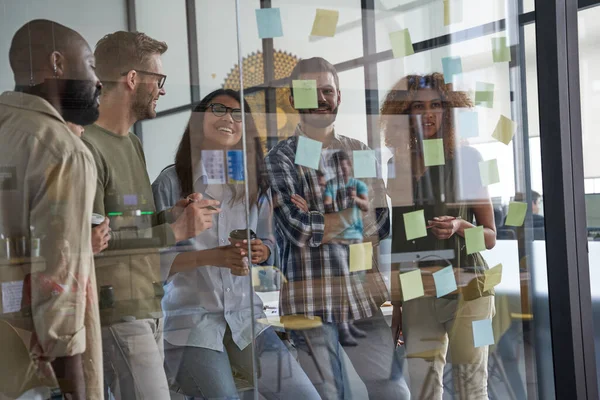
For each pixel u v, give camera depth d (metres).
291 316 1.59
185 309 1.50
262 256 1.58
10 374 1.32
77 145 1.39
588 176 2.26
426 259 1.72
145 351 1.45
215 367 1.50
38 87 1.38
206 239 1.53
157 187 1.48
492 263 1.72
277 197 1.59
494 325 1.72
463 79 1.73
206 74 1.53
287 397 1.57
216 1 1.53
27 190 1.34
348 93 1.65
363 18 1.66
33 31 1.37
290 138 1.61
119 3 1.44
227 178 1.55
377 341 1.66
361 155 1.67
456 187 1.73
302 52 1.61
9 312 1.33
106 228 1.42
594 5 2.23
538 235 1.67
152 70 1.47
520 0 1.67
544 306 1.67
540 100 1.61
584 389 1.60
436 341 1.71
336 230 1.64
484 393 1.71
